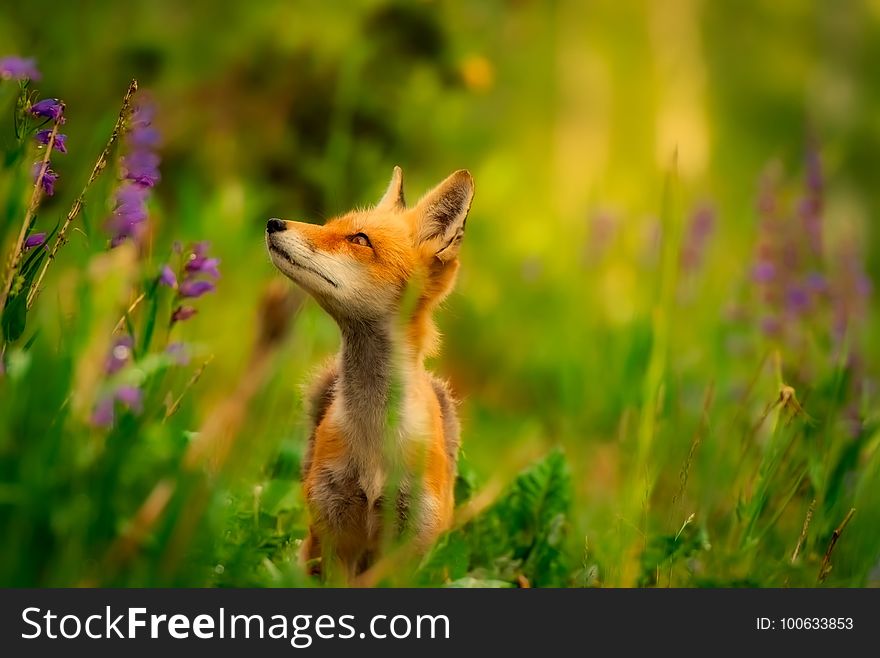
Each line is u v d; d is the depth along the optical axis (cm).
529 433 1903
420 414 1040
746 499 1090
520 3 2494
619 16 4091
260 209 1958
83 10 2142
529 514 1125
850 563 1072
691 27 4188
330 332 1816
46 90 2070
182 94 2166
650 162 3575
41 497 687
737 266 2064
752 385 1230
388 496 984
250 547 902
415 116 2180
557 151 3462
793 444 1138
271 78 2178
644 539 970
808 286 1564
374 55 2164
